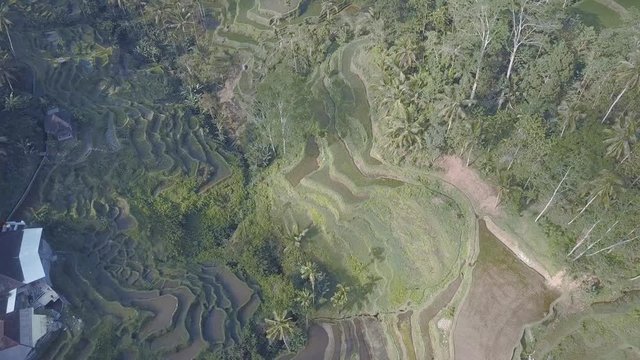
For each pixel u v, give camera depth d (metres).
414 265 72.94
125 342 65.12
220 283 74.62
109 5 102.25
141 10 102.75
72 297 66.44
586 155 65.00
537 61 72.12
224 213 81.81
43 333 62.03
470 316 66.19
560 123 69.44
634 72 62.56
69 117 81.75
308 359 69.88
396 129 75.00
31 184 74.19
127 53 98.69
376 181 79.38
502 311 65.00
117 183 78.38
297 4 102.19
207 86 96.88
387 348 70.75
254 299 73.38
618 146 62.06
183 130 88.31
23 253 64.81
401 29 83.50
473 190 74.19
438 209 74.31
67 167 77.19
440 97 72.69
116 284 70.31
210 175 84.06
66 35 94.81
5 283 62.78
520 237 68.69
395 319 71.75
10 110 76.75
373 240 76.06
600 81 68.12
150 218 77.12
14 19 91.31
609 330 60.84
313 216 80.56
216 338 68.75
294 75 91.62
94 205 75.50
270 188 84.75
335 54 92.81
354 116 85.69
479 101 76.00
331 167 82.94
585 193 63.66
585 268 63.38
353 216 77.88
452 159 76.69
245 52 99.62
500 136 72.38
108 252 72.81
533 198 69.12
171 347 66.19
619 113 68.88
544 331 62.41
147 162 81.44
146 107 89.06
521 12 68.19
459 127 71.38
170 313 68.44
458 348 64.88
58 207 73.62
